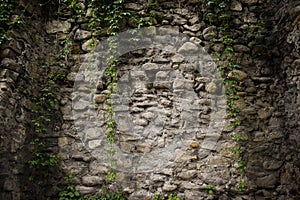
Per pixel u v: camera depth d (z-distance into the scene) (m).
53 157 3.78
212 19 4.14
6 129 3.24
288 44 3.80
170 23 4.16
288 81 3.81
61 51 4.11
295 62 3.66
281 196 3.67
